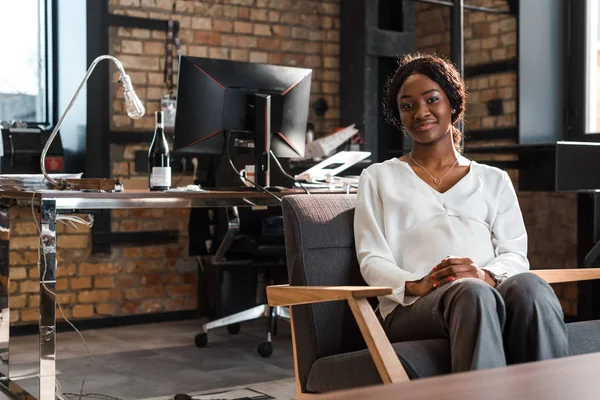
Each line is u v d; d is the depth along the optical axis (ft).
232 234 13.58
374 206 8.04
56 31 16.53
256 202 10.99
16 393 10.78
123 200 9.98
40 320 9.48
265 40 18.72
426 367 6.49
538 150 13.92
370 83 18.79
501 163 14.56
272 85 12.00
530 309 6.56
